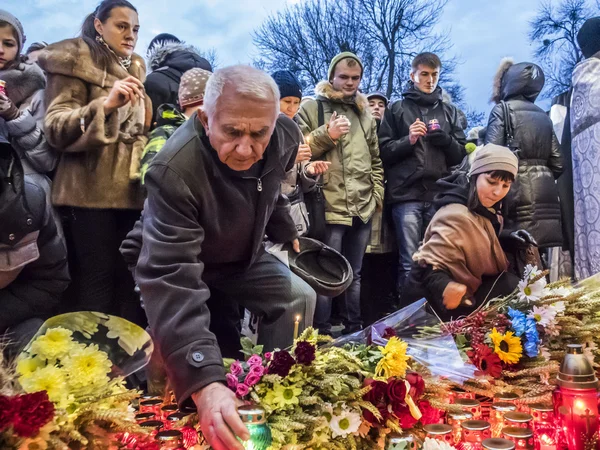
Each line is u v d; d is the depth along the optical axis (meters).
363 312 3.86
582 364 1.51
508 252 2.74
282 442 1.30
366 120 3.60
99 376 1.18
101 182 2.54
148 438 1.25
